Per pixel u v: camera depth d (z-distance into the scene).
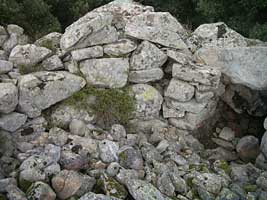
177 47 5.80
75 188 4.12
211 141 6.11
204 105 5.66
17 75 4.97
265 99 6.23
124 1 6.57
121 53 5.42
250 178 5.06
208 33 6.19
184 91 5.54
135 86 5.55
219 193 4.53
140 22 5.84
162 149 5.22
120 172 4.41
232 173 5.09
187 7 9.55
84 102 5.16
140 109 5.51
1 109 4.52
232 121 6.42
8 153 4.60
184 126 5.72
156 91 5.60
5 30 6.03
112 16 5.59
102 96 5.27
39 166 4.21
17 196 3.82
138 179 4.43
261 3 7.29
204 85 5.55
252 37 7.13
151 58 5.52
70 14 8.26
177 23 6.07
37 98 4.82
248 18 7.73
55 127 4.92
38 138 4.80
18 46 5.22
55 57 5.30
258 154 5.76
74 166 4.43
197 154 5.51
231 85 6.23
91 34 5.26
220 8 7.98
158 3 9.70
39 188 3.90
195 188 4.62
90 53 5.29
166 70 5.85
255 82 5.89
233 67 5.91
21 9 7.07
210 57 5.93
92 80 5.33
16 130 4.74
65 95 5.07
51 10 8.02
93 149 4.76
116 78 5.39
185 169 4.96
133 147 5.02
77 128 4.98
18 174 4.17
